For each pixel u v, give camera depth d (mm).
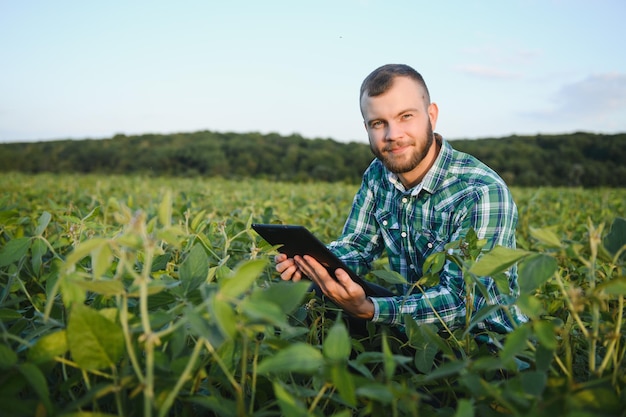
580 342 1720
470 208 2338
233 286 987
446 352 1443
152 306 1403
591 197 10977
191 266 1388
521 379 1138
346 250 2904
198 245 1413
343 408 1476
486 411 1315
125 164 36969
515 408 1104
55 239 2656
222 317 936
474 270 1333
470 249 1752
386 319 2061
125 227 1110
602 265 1966
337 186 16141
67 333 1091
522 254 1272
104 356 1122
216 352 1247
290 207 6004
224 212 5047
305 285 1052
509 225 2285
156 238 1031
